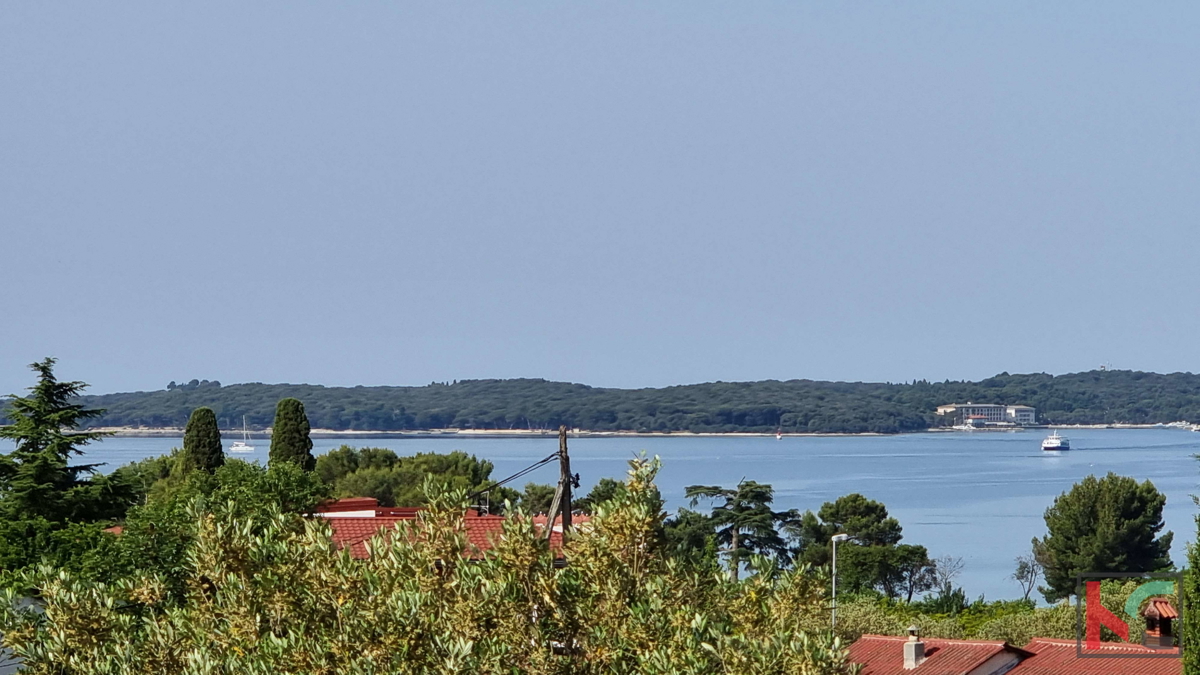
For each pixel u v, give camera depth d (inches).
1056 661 3730.3
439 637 1560.0
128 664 1683.1
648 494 1804.9
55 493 5196.9
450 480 1889.8
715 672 1576.0
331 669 1588.3
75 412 5482.3
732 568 1811.0
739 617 1699.1
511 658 1619.1
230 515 1876.2
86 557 3666.3
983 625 6520.7
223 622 1742.1
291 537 1820.9
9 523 4210.1
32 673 1745.8
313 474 5157.5
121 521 5408.5
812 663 1528.1
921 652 3794.3
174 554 3469.5
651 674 1540.4
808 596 1726.1
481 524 3339.1
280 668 1589.6
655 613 1622.8
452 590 1678.2
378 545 1760.6
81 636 1754.4
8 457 5251.0
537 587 1665.8
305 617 1711.4
